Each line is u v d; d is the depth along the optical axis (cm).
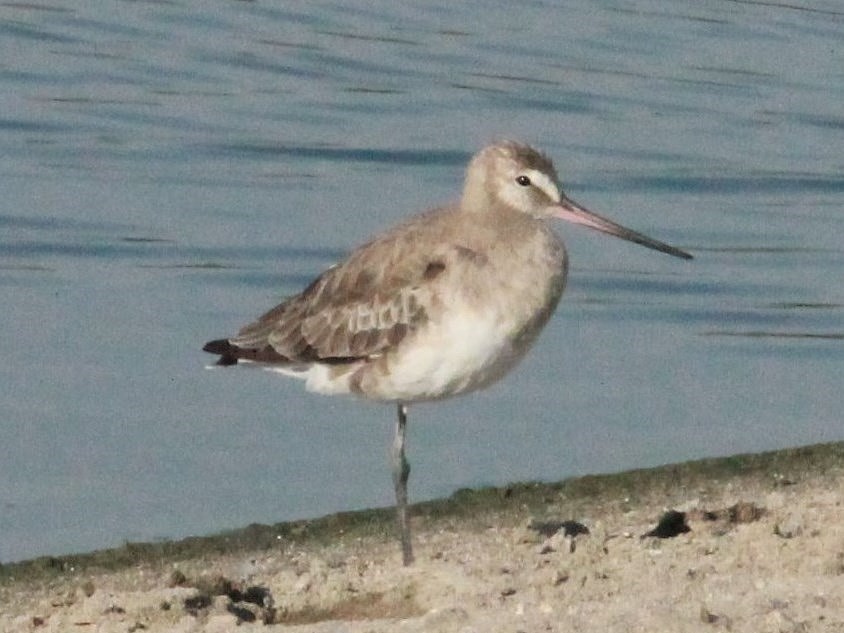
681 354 1912
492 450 1647
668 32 2856
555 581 1193
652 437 1684
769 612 1110
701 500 1473
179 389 1759
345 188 2317
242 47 2719
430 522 1459
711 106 2616
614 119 2569
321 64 2666
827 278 2133
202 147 2403
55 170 2314
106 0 2869
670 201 2344
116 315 1931
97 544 1448
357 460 1625
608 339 1945
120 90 2556
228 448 1644
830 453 1594
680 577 1192
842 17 2952
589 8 2928
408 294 1330
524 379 1822
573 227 2261
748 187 2383
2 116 2453
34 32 2727
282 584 1249
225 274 2052
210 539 1443
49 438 1655
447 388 1345
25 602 1311
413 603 1202
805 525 1298
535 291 1337
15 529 1479
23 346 1844
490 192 1361
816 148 2502
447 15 2866
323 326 1371
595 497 1505
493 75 2669
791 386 1834
